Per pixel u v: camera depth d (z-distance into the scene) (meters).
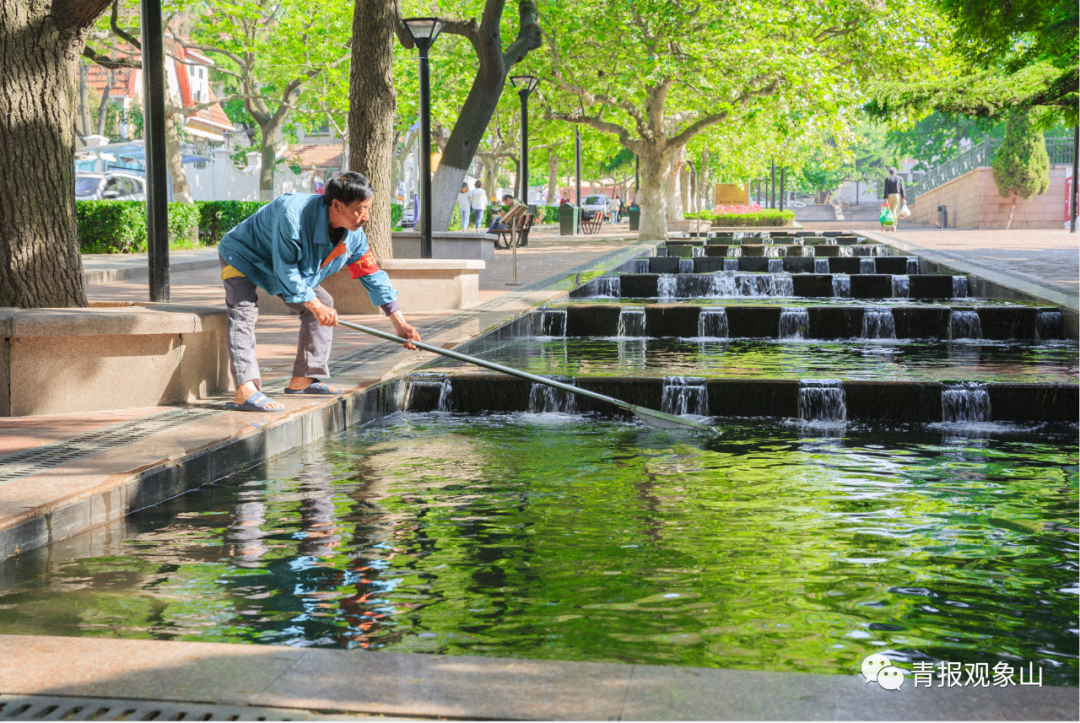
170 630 3.30
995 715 2.41
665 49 26.25
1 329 6.16
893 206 36.62
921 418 7.78
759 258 20.89
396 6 12.92
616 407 8.05
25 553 4.15
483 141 45.69
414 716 2.44
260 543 4.36
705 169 52.31
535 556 4.17
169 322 6.68
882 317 12.60
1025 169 41.28
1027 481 5.62
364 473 5.79
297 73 34.00
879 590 3.72
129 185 29.50
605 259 21.28
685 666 2.91
